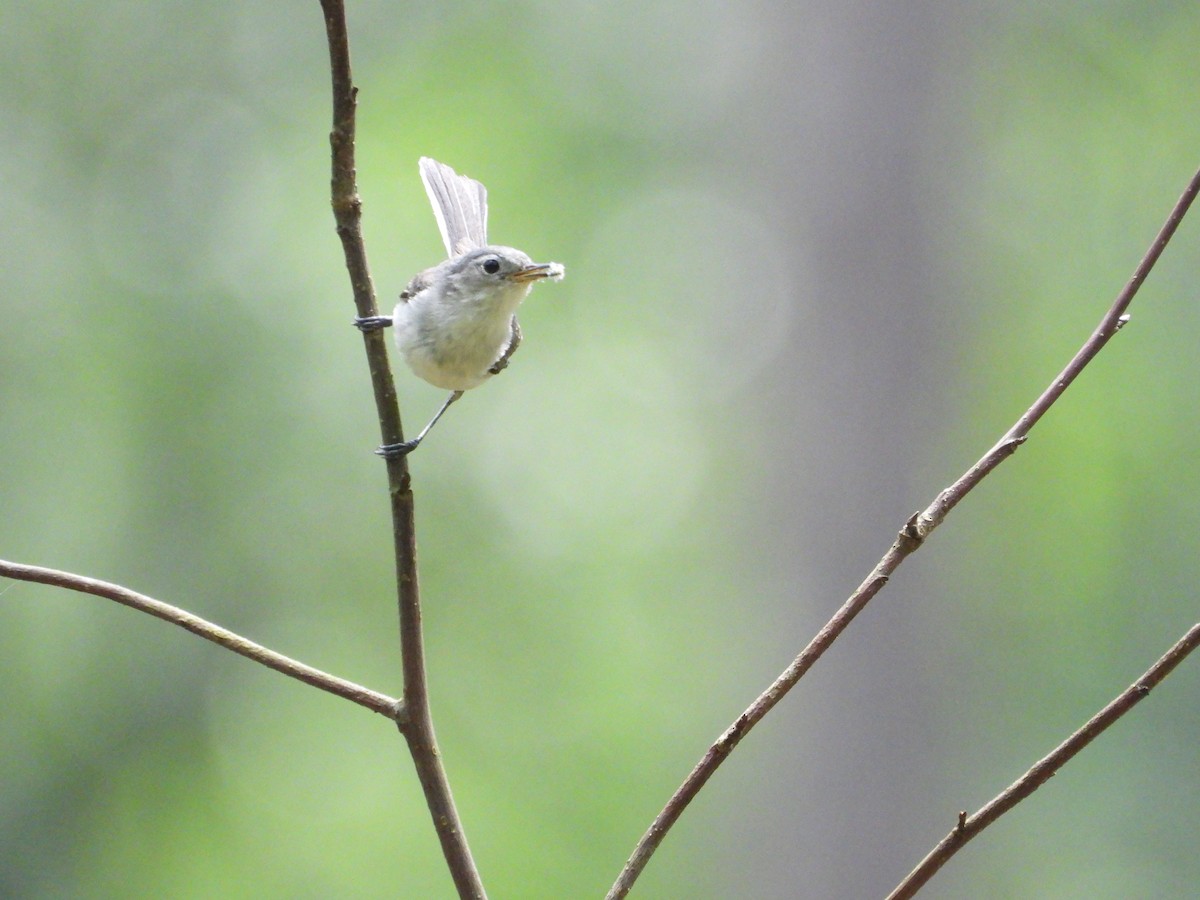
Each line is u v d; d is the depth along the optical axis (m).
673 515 18.47
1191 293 15.31
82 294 14.35
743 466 14.16
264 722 14.66
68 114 15.33
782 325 13.15
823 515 12.62
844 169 13.01
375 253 16.47
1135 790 14.22
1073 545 15.68
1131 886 13.65
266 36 16.94
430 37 17.77
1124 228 15.57
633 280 17.94
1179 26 14.86
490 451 17.02
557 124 17.91
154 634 13.75
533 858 15.75
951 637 12.45
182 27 16.20
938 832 12.20
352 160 4.15
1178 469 15.21
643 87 18.00
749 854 12.66
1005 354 14.54
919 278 12.88
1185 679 14.66
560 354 18.09
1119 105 15.27
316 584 14.98
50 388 13.71
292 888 14.53
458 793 16.03
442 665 16.67
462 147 17.67
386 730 15.63
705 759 3.56
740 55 15.75
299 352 14.95
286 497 14.66
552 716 16.88
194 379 14.27
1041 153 15.41
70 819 13.21
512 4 17.77
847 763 12.21
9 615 13.03
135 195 15.28
